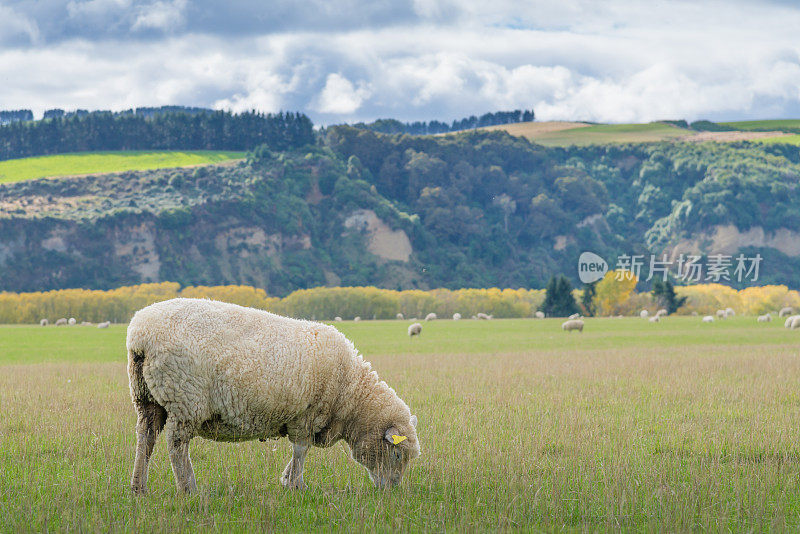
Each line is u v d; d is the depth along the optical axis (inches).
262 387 318.7
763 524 287.4
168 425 315.0
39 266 7076.8
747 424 495.5
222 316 325.1
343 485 346.9
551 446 427.2
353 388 351.3
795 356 1083.3
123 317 4507.9
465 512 298.4
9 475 354.0
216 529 275.0
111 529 269.6
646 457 398.6
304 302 4874.5
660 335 2022.6
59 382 796.6
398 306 4901.6
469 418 524.4
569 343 1717.5
